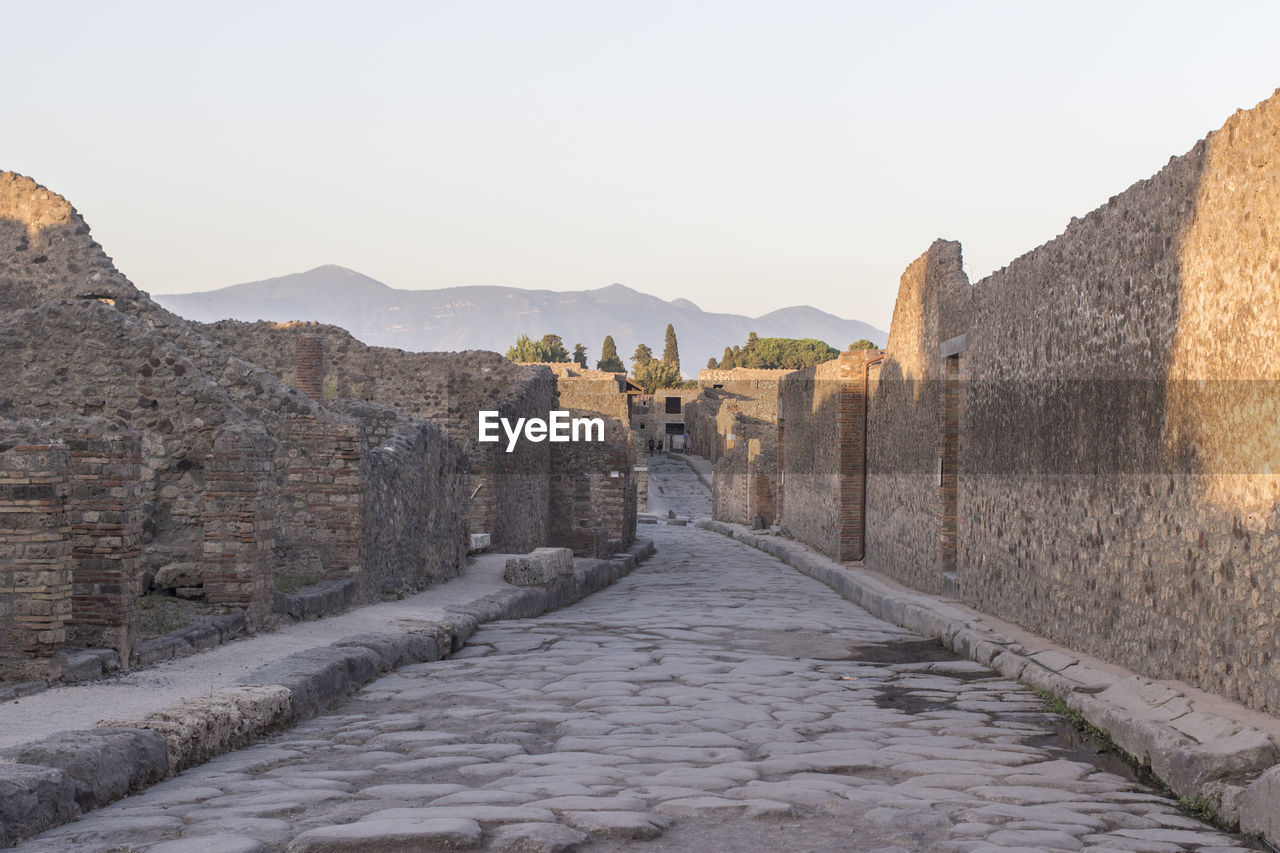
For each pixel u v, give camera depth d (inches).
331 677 328.8
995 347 517.7
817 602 701.9
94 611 326.0
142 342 458.9
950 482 631.8
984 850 170.4
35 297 552.4
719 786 215.3
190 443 454.9
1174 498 321.1
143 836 180.9
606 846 173.5
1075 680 342.0
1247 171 281.3
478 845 168.7
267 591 418.3
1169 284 327.6
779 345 5196.9
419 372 987.9
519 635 488.7
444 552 649.6
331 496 504.4
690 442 3011.8
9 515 297.7
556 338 5132.9
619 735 273.0
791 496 1242.0
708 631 517.7
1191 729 255.6
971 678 393.1
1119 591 361.7
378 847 166.2
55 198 557.9
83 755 209.9
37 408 458.9
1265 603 267.1
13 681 296.0
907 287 743.1
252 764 246.4
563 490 1061.1
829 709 319.9
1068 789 232.1
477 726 289.0
